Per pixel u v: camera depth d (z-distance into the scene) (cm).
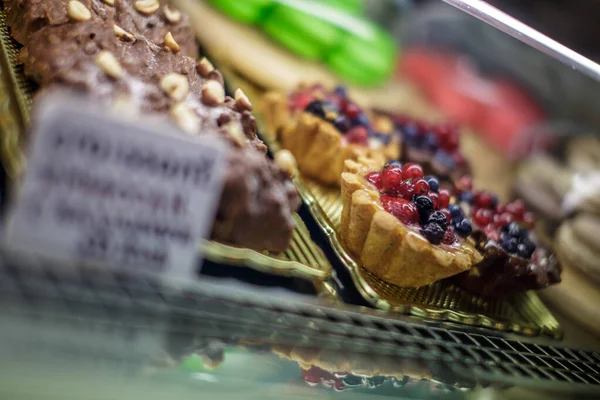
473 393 37
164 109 38
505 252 48
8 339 29
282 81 59
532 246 49
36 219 31
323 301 39
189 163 32
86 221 31
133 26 46
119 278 32
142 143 31
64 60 39
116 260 32
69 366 29
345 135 52
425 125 60
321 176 52
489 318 47
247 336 34
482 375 38
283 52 61
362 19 64
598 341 49
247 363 32
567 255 54
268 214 40
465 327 44
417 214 45
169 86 39
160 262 33
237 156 38
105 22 42
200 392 30
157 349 31
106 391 29
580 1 58
